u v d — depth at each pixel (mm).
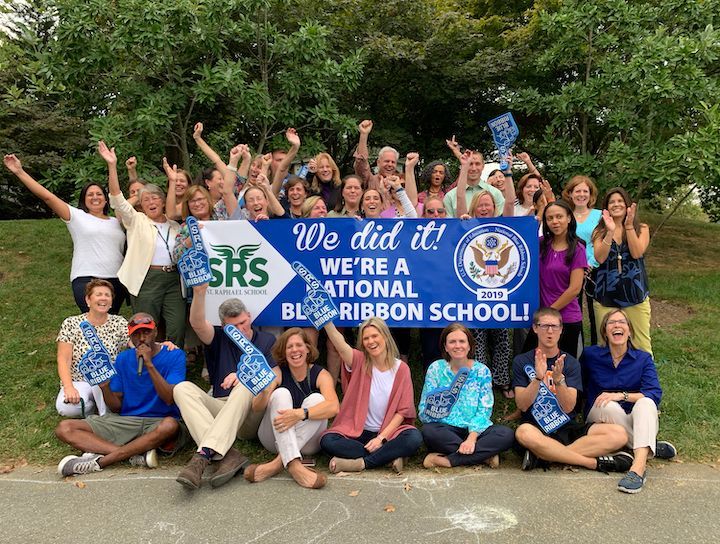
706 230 13539
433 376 4555
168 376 4547
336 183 6480
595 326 5520
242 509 3740
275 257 5406
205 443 4043
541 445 4156
